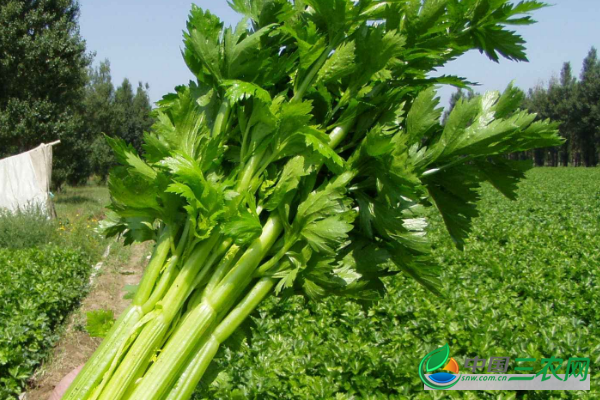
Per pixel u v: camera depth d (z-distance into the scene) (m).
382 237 2.30
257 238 2.08
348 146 2.30
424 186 2.08
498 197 28.17
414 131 2.18
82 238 13.40
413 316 6.73
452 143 2.22
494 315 6.56
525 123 2.12
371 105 2.21
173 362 1.89
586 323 7.26
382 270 2.31
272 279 2.14
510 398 4.34
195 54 2.21
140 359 1.89
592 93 77.12
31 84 24.14
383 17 2.29
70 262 10.51
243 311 2.07
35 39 23.66
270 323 6.26
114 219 2.55
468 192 2.33
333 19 2.18
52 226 14.00
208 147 2.05
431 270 2.26
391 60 2.16
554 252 11.19
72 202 26.38
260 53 2.15
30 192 15.82
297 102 2.14
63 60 24.47
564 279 9.45
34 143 24.39
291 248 2.14
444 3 2.26
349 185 2.30
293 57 2.22
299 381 4.79
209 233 1.97
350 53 2.15
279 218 2.12
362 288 2.23
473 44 2.49
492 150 2.19
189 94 2.12
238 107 2.13
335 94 2.35
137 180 1.98
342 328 6.27
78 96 27.72
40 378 6.34
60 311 8.44
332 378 4.77
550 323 6.44
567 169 69.88
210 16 2.19
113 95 56.31
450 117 2.25
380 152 2.05
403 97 2.42
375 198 2.27
